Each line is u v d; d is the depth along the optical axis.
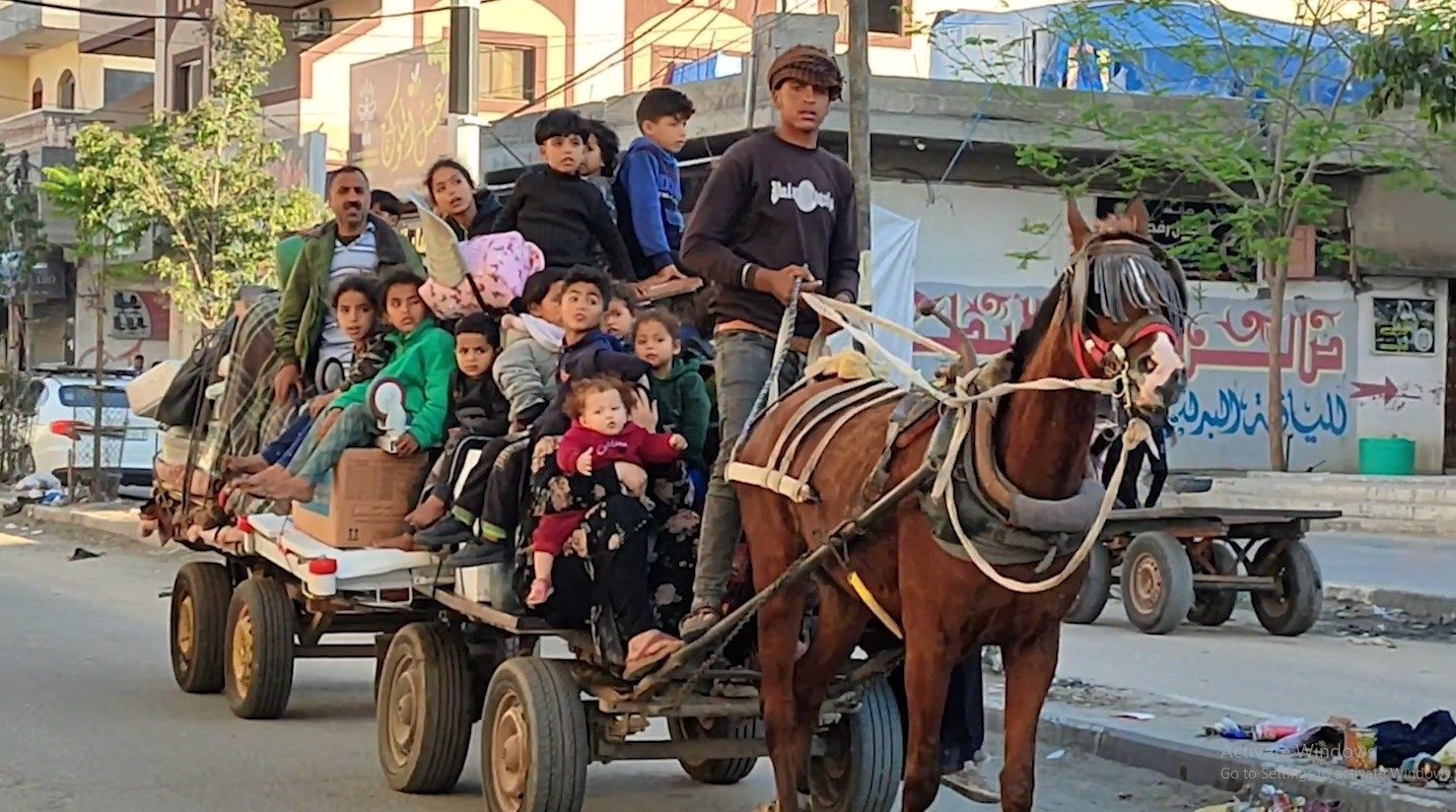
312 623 10.55
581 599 7.45
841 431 6.95
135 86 45.53
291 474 8.74
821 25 22.30
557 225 9.52
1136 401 5.44
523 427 8.03
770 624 7.23
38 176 36.47
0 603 16.14
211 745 9.91
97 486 26.09
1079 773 9.65
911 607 6.30
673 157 10.60
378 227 10.73
